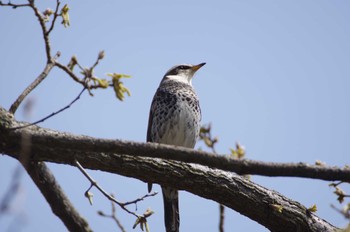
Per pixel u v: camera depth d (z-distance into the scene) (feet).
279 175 27.61
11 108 29.76
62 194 36.73
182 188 35.58
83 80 26.03
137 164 33.65
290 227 37.22
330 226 37.86
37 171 34.06
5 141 29.37
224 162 27.48
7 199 19.81
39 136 28.43
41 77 29.35
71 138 28.22
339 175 27.53
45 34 28.60
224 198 36.19
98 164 32.81
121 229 35.22
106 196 31.53
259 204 36.58
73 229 37.29
